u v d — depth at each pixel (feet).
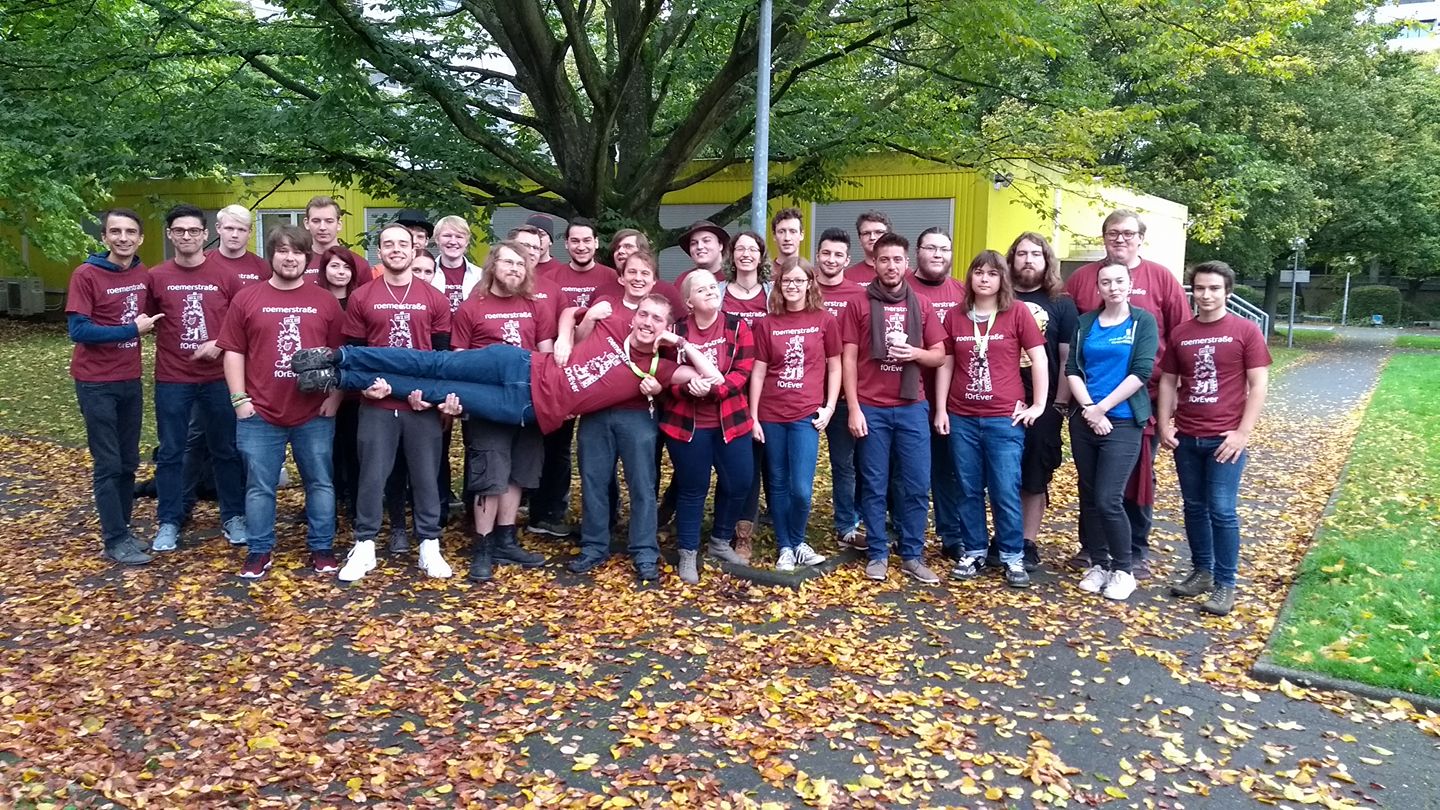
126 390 19.16
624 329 18.01
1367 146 86.02
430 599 17.37
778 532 18.99
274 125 31.24
